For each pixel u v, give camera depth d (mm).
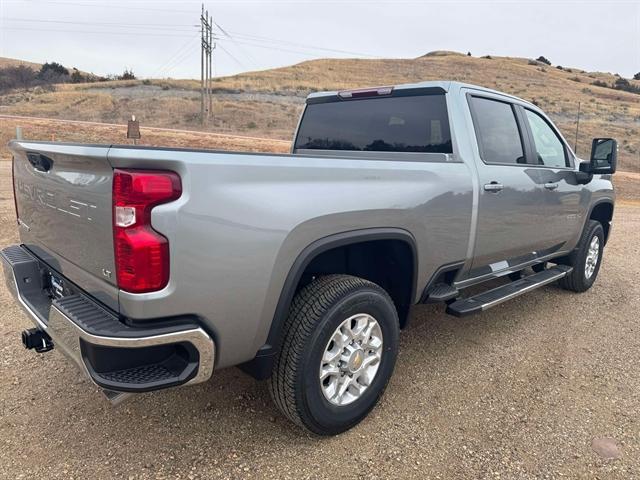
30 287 2967
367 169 2818
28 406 3018
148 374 2186
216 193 2150
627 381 3598
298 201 2436
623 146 42062
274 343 2498
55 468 2494
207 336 2209
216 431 2826
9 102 51156
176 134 33188
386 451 2703
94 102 49969
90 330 2068
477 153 3664
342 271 3188
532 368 3750
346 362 2766
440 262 3410
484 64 92938
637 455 2742
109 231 2107
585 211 5230
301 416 2619
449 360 3832
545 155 4621
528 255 4559
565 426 2992
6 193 10750
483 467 2604
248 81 67875
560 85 80562
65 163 2383
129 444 2693
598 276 6562
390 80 78125
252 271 2291
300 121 4688
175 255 2064
